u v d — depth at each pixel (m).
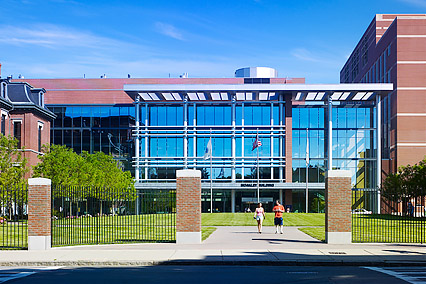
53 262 17.69
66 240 24.72
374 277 14.87
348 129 76.75
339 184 23.67
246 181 76.62
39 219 21.12
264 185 75.94
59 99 88.06
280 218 29.78
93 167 53.28
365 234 29.02
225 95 78.31
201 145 77.56
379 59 86.75
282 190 77.44
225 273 15.73
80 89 88.25
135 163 77.44
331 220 23.61
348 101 80.62
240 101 77.50
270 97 78.25
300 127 77.06
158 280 14.22
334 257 18.69
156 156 77.69
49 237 21.19
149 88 74.31
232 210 77.19
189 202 23.44
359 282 13.88
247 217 53.59
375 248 21.52
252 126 77.12
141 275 15.23
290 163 76.56
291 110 77.31
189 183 23.55
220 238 26.31
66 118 83.00
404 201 31.16
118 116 82.62
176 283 13.71
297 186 75.62
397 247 21.98
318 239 25.75
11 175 38.25
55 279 14.41
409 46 75.69
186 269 16.70
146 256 18.72
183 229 23.38
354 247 21.94
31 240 20.98
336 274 15.55
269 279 14.45
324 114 77.19
